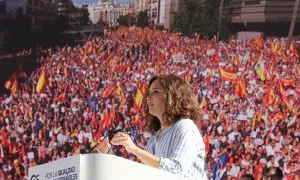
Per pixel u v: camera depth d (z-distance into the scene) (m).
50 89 7.71
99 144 2.17
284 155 6.56
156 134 2.27
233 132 6.79
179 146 2.06
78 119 7.51
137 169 1.74
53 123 7.59
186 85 2.27
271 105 6.74
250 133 6.73
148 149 2.25
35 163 7.55
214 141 6.81
